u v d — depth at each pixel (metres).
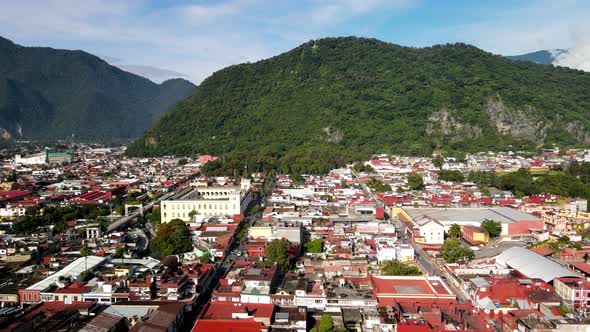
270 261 179.38
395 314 131.62
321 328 124.12
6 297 156.00
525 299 146.75
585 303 149.75
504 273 177.75
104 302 153.00
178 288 154.25
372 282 157.00
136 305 144.25
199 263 188.25
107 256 194.00
